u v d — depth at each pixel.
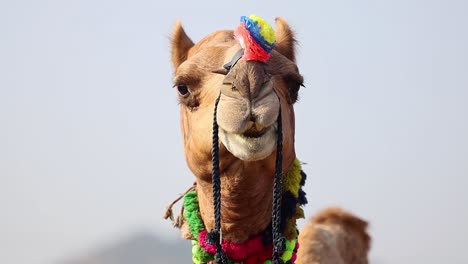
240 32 4.48
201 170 4.95
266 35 4.44
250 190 4.83
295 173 5.19
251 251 5.06
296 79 5.04
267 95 4.33
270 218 5.07
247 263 5.08
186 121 5.14
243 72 4.38
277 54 5.05
